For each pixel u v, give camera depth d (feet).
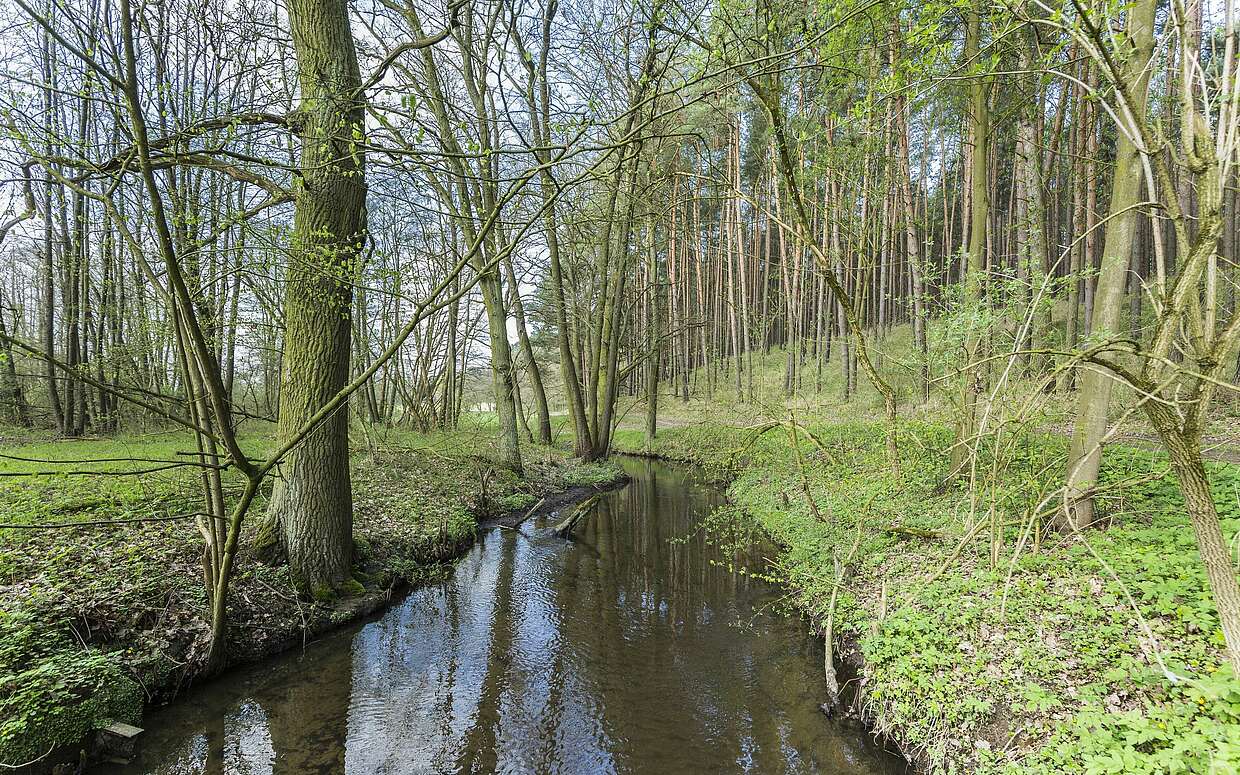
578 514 44.57
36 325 65.21
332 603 24.75
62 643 16.94
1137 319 35.42
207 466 14.34
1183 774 10.96
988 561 21.48
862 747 16.93
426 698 20.20
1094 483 20.76
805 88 28.78
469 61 44.68
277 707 19.30
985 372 23.06
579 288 74.08
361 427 47.26
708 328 109.50
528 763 16.92
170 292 16.88
